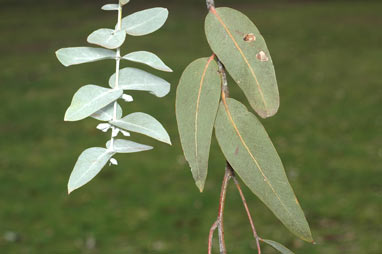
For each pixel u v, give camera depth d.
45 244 6.78
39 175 8.80
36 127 10.98
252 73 0.78
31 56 16.70
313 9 25.08
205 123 0.77
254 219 7.28
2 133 10.71
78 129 10.84
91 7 25.75
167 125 10.91
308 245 6.59
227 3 27.45
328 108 11.85
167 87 0.77
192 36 19.31
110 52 0.76
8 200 7.97
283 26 21.31
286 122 11.09
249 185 0.75
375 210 7.40
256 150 0.76
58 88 13.53
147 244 6.73
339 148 9.69
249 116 0.77
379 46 17.45
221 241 0.70
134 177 8.69
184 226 7.19
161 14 0.77
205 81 0.79
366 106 11.88
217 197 7.95
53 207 7.78
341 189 8.10
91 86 0.74
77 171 0.73
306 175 8.65
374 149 9.59
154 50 17.17
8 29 21.22
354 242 6.58
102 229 7.15
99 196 8.09
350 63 15.54
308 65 15.55
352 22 21.64
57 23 21.97
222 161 9.22
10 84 13.92
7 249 6.62
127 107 11.77
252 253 6.41
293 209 0.74
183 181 8.52
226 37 0.79
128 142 0.75
